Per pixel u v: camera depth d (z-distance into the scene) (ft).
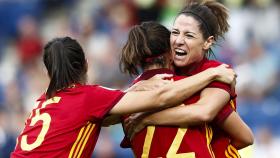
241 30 137.90
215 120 53.52
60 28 143.74
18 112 121.49
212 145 54.39
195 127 52.75
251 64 130.82
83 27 140.77
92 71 125.39
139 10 141.18
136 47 53.31
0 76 135.33
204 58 54.85
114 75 124.16
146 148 53.42
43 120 53.67
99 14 144.25
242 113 118.83
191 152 52.01
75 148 53.01
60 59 54.19
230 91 53.26
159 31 53.52
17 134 117.29
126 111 52.90
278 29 139.74
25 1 148.66
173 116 52.26
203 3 55.06
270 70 130.82
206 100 52.37
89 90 53.72
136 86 54.19
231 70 53.57
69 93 53.83
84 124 53.11
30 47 141.28
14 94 125.49
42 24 147.13
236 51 132.26
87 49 134.62
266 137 112.88
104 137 111.45
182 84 52.60
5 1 147.64
